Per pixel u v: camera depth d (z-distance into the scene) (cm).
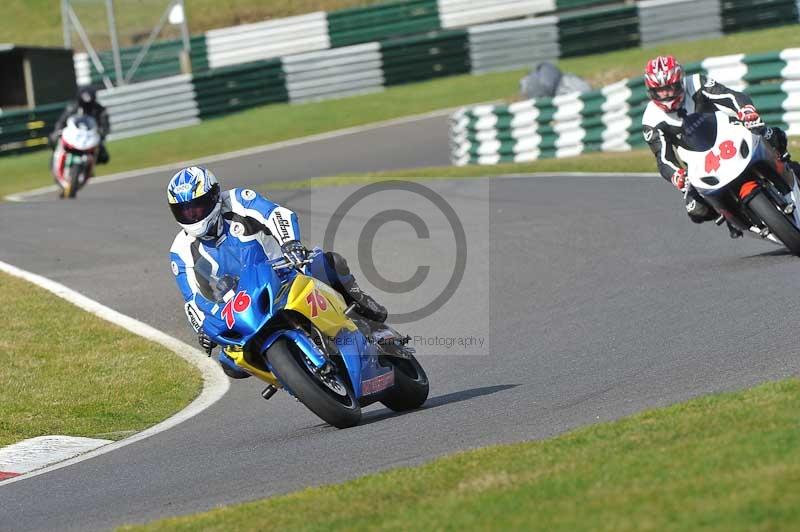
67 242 5362
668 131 3328
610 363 2681
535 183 5938
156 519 1850
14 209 6512
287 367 2291
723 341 2653
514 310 3575
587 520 1322
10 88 10481
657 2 10819
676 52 10244
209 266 2366
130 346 3703
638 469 1530
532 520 1366
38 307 4141
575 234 4503
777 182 3322
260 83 10731
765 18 10656
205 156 9231
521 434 2077
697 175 3275
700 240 4112
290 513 1639
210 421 2855
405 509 1540
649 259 3925
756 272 3378
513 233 4675
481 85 10544
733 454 1512
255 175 8175
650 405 2136
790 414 1722
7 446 2800
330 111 10356
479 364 3030
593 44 10956
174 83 10419
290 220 2302
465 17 11831
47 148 10038
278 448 2331
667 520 1271
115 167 9212
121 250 5116
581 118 7262
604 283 3684
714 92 3259
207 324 2344
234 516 1688
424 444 2123
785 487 1319
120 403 3153
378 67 10919
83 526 1902
